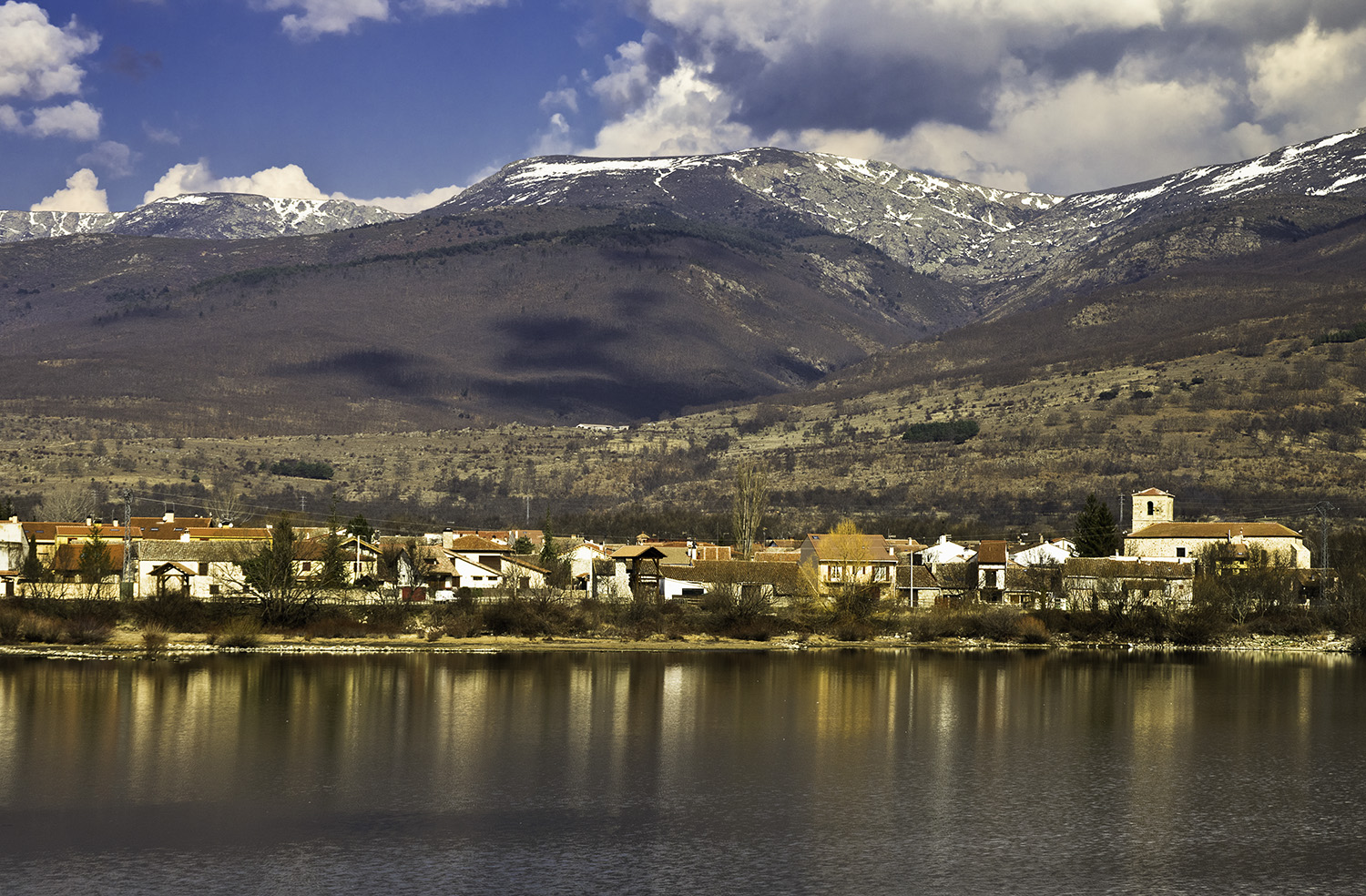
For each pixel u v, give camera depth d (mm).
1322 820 84938
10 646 153000
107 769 94188
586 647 166875
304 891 68938
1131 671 153125
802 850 77750
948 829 82438
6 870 71750
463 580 196125
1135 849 78562
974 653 171125
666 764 99062
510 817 83562
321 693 126438
